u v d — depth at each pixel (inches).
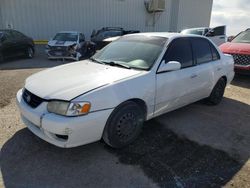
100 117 112.2
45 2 611.8
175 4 858.8
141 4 780.6
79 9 663.1
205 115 183.2
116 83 119.5
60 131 105.2
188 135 149.1
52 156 121.8
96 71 134.7
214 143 140.9
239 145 140.0
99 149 129.3
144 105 135.6
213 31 509.7
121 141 127.8
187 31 546.0
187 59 161.6
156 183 105.3
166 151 130.1
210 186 104.3
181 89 155.0
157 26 839.7
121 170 113.1
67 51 448.5
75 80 121.9
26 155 121.8
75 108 105.9
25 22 599.8
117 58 153.6
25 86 129.5
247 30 344.5
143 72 133.9
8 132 143.6
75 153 125.0
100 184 103.7
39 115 110.5
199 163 120.6
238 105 210.7
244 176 111.8
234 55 293.1
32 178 105.8
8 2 571.2
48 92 113.6
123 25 761.6
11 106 186.5
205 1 937.5
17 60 450.0
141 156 124.6
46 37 633.6
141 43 158.1
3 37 411.8
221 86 204.2
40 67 377.4
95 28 704.4
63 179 106.0
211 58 186.9
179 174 111.7
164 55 144.6
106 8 709.9
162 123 164.7
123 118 124.8
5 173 108.1
